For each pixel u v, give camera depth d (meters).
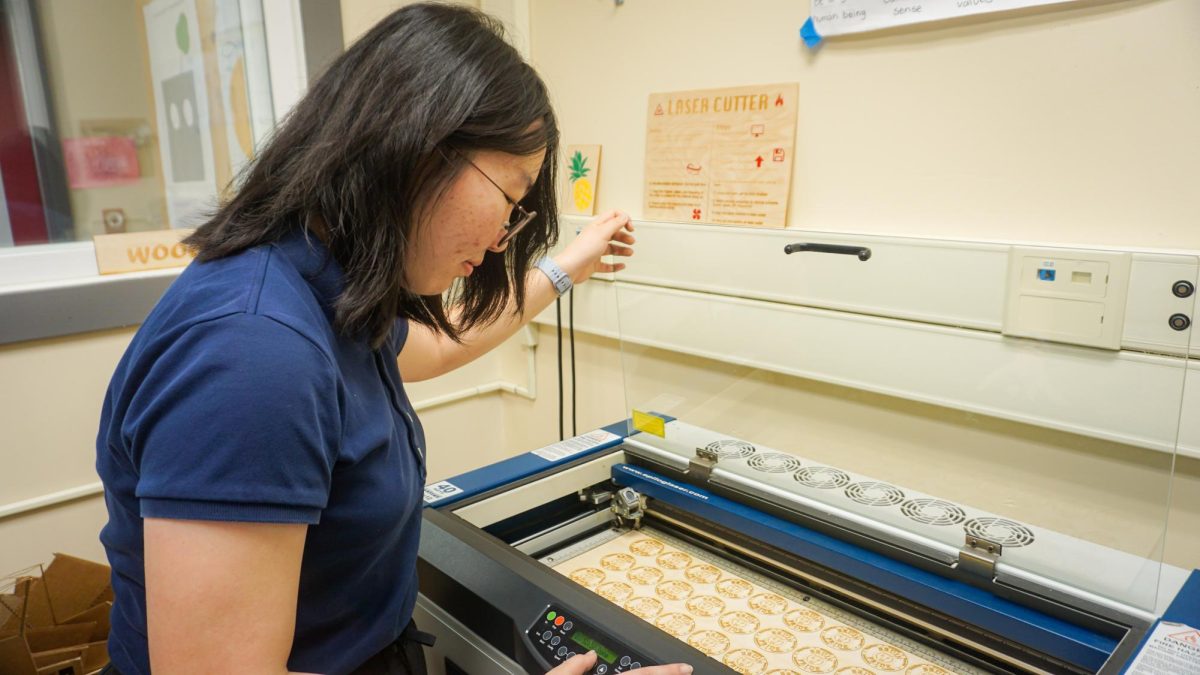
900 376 1.18
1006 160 1.35
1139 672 0.82
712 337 1.37
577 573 1.26
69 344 1.77
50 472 1.79
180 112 1.93
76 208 1.83
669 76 1.85
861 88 1.51
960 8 1.33
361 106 0.68
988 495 1.12
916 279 1.13
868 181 1.54
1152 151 1.20
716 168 1.78
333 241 0.71
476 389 2.48
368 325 0.73
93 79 1.80
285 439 0.61
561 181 2.18
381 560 0.85
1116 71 1.21
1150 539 0.96
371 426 0.75
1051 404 1.03
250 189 0.74
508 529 1.33
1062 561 1.01
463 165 0.70
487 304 0.99
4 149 1.71
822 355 1.25
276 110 2.04
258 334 0.62
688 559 1.31
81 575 1.65
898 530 1.13
